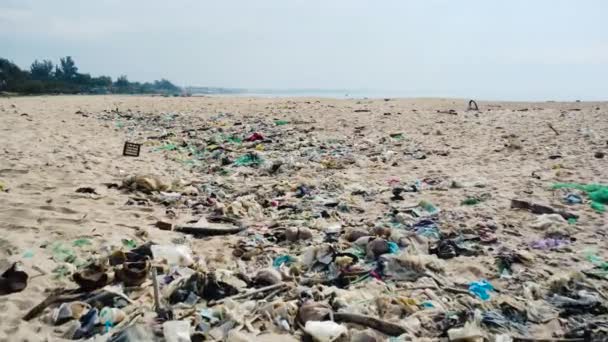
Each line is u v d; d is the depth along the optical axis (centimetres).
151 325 347
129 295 405
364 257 500
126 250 501
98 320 356
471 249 515
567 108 2478
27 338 334
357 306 387
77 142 1244
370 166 1002
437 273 460
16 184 739
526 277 446
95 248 503
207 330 351
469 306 390
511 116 1944
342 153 1151
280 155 1136
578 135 1341
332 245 518
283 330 357
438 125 1666
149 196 739
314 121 1817
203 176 938
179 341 327
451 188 784
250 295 410
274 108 2486
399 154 1133
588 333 341
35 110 2220
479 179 841
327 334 335
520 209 655
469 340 333
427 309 383
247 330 354
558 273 450
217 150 1196
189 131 1555
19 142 1156
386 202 714
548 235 556
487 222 601
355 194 778
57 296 391
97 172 874
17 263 436
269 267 477
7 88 7006
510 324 364
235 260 504
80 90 8875
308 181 861
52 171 850
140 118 2003
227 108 2523
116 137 1427
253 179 908
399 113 2138
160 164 1028
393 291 421
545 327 361
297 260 492
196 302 399
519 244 531
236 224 621
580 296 402
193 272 450
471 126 1617
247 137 1377
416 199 723
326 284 445
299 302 393
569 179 822
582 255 493
